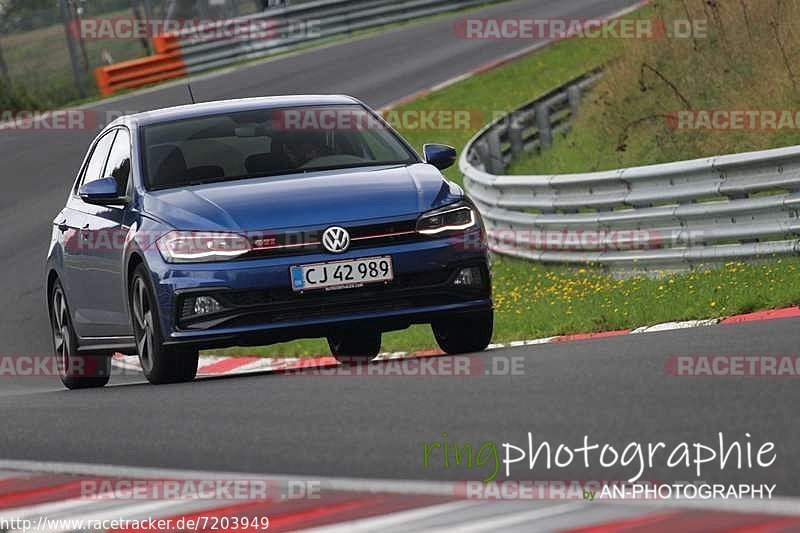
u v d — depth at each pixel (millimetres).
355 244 28844
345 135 32688
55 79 130750
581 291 45625
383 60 115875
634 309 36938
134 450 20609
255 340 28828
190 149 32094
